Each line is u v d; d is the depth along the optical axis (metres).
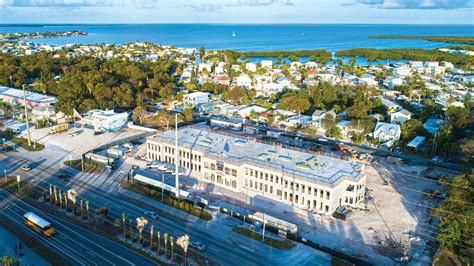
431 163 161.00
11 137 193.12
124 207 120.94
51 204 122.38
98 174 147.75
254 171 132.75
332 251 96.38
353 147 181.12
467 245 95.69
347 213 117.00
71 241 101.31
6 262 75.88
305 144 185.75
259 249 98.69
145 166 156.62
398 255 97.06
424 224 112.19
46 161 161.75
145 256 94.75
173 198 124.88
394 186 138.38
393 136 185.12
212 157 139.12
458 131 183.25
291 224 105.62
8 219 112.69
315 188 118.81
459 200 102.25
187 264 91.12
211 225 110.31
